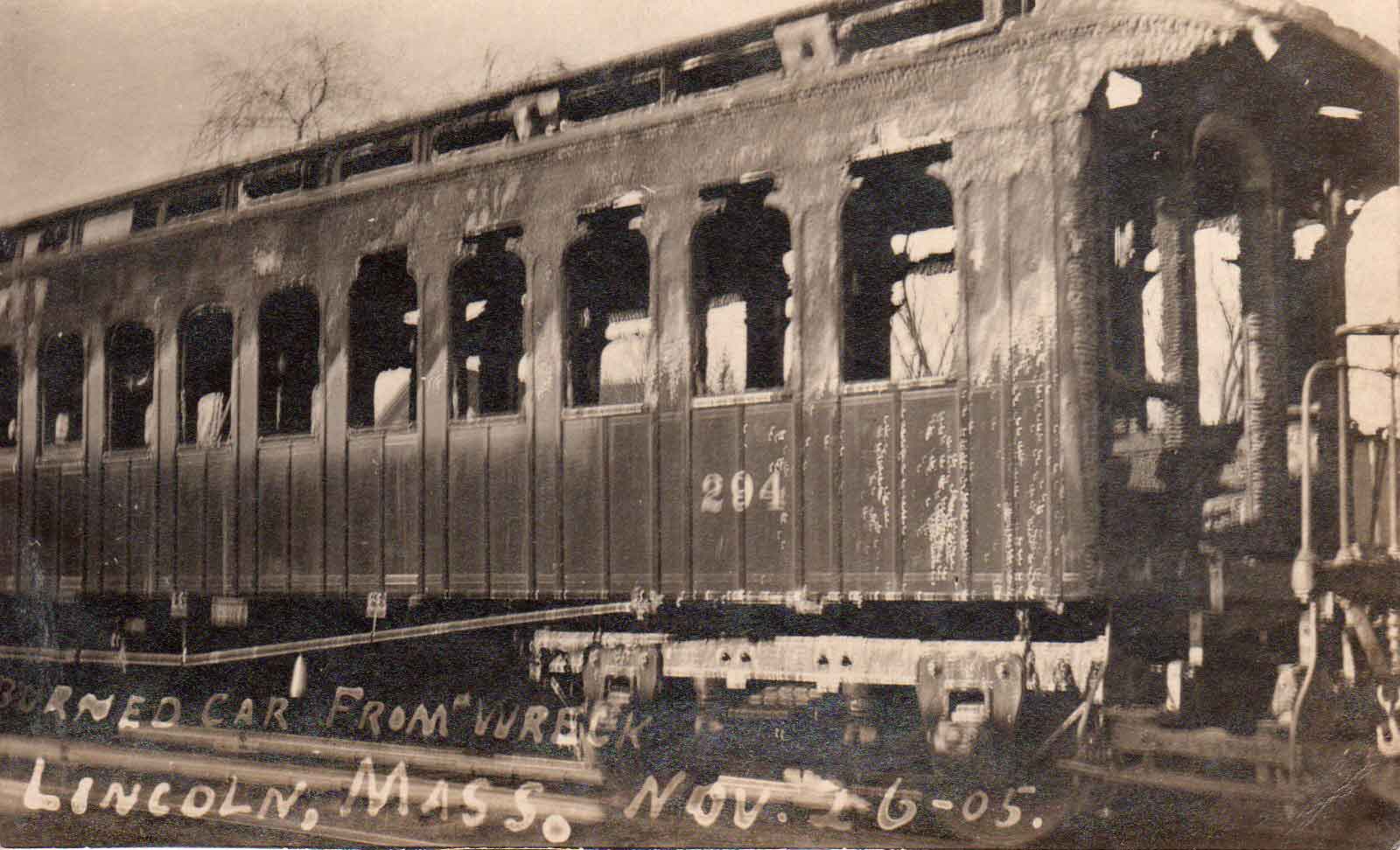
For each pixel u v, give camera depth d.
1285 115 6.69
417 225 8.20
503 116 7.91
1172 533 6.38
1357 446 6.77
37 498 10.22
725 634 7.03
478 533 7.84
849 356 6.63
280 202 8.95
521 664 7.85
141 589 9.57
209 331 9.50
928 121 6.34
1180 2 5.93
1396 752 6.32
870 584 6.41
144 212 9.78
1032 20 6.12
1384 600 6.59
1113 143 6.19
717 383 7.31
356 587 8.39
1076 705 6.02
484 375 8.34
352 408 8.49
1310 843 6.00
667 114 7.19
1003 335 6.09
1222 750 5.79
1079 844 5.98
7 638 10.07
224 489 9.12
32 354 10.26
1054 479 5.93
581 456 7.43
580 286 7.60
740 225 7.23
